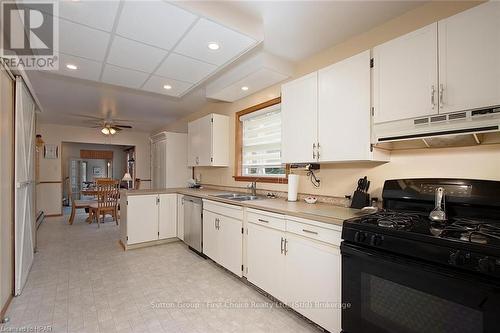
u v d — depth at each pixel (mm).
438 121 1467
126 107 4719
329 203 2385
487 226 1267
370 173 2092
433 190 1609
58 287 2354
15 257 2176
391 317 1251
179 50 2217
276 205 2271
